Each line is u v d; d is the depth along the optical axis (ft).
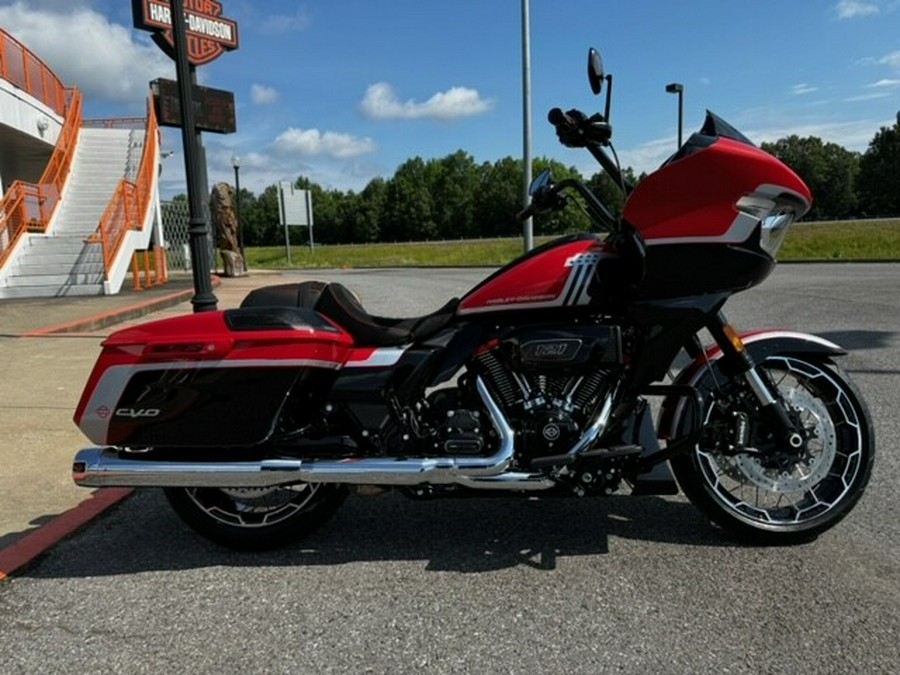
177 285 53.93
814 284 43.65
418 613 9.12
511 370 10.15
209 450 10.35
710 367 10.55
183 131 19.27
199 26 67.31
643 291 9.82
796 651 8.07
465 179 317.63
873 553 10.21
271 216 327.88
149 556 10.93
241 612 9.29
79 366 24.13
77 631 8.95
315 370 10.12
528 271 9.95
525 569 10.14
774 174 9.46
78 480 10.14
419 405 10.46
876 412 16.31
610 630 8.59
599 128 9.90
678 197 9.56
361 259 129.90
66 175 59.00
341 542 11.20
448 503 12.57
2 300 42.06
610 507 12.16
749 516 10.55
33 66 61.52
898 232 98.27
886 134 257.55
